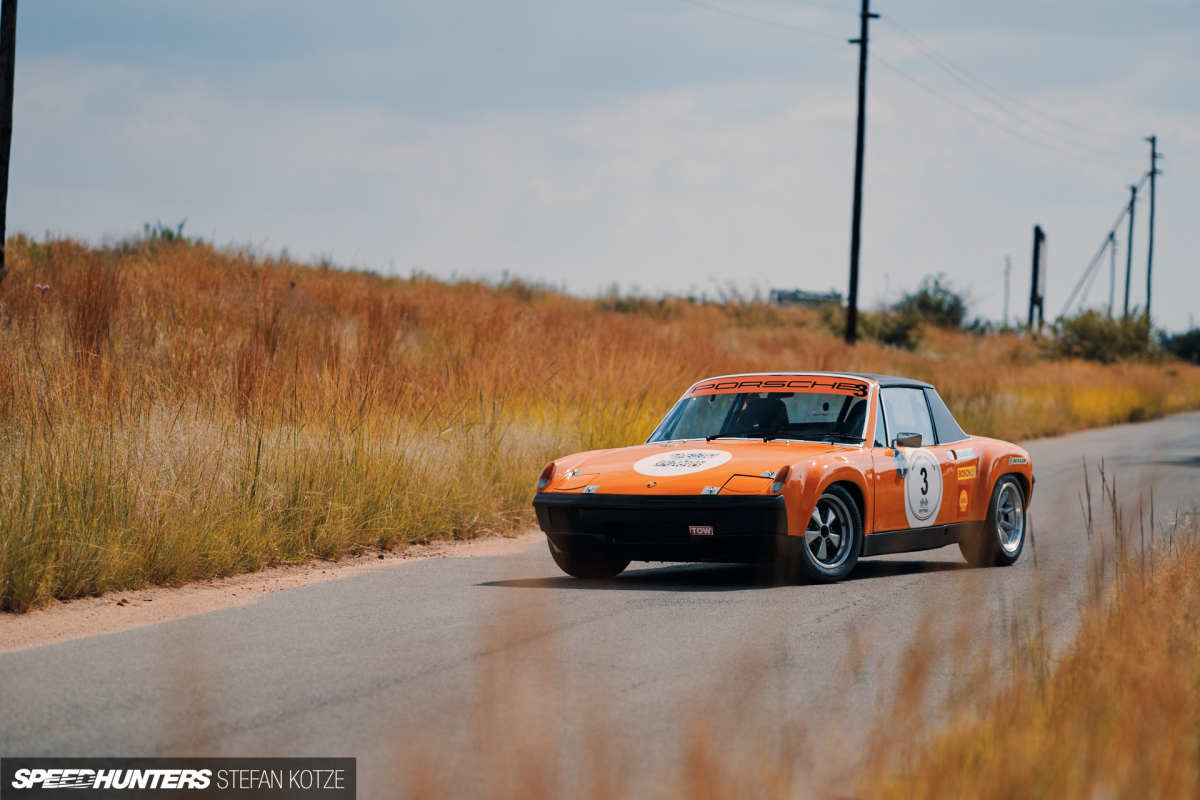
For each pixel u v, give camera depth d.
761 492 22.44
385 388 36.00
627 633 18.80
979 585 23.91
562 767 12.09
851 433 25.08
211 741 13.19
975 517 27.05
